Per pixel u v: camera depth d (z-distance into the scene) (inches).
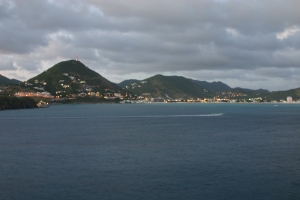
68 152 1830.7
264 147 2025.1
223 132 2918.3
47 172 1374.3
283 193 1118.4
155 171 1393.9
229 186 1191.6
